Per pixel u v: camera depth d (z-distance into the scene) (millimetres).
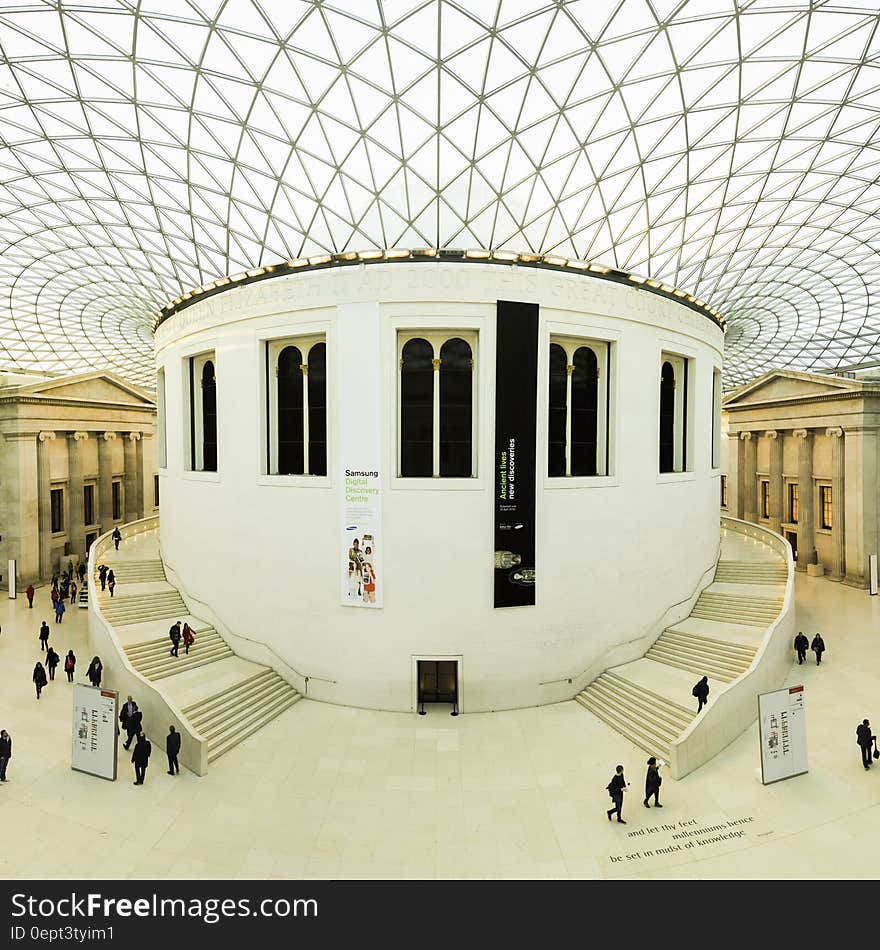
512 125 18797
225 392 22062
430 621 19016
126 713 16250
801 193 24172
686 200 22953
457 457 19594
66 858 11773
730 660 20047
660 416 24797
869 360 48062
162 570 28844
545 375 19688
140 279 31328
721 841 12352
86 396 39719
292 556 20297
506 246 21281
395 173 19797
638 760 15977
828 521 38562
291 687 20312
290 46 17016
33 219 26250
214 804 13773
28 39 17359
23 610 31031
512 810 13633
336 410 19516
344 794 14266
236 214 23203
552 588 19859
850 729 17500
